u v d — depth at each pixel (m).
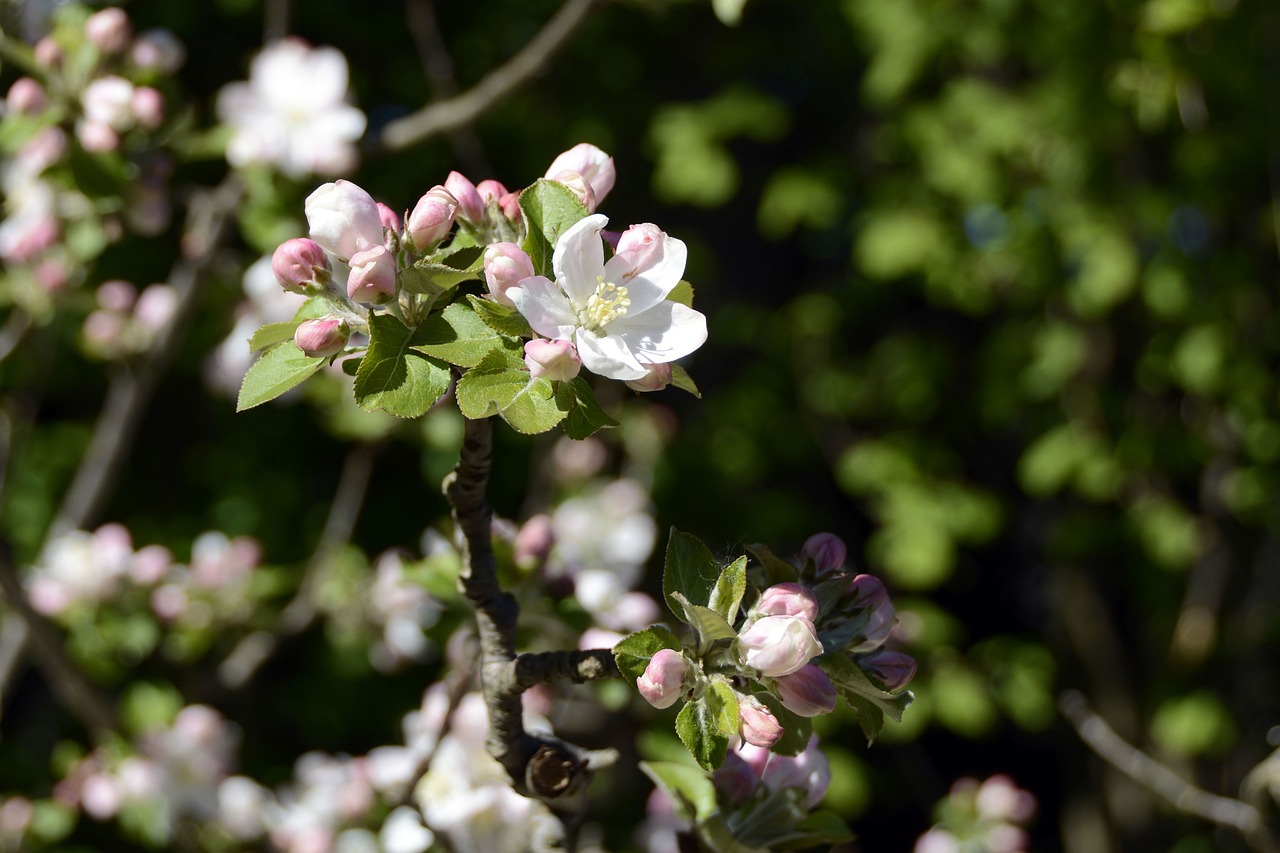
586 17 3.61
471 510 1.80
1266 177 6.11
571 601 2.76
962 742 8.54
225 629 4.34
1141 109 5.63
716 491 6.89
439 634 3.11
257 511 6.44
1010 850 4.56
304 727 5.99
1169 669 6.58
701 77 7.56
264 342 1.65
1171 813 6.66
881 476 6.65
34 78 3.28
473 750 2.71
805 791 2.07
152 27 6.10
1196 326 6.16
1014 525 8.20
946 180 6.35
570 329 1.51
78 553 4.08
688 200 7.09
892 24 6.42
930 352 7.03
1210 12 4.64
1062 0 5.76
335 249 1.59
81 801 4.02
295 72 3.72
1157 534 6.37
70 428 6.36
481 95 3.71
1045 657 6.45
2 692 4.05
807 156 7.52
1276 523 6.22
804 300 7.23
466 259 1.63
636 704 3.70
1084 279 6.04
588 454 5.22
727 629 1.54
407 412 1.49
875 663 1.73
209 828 3.90
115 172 3.25
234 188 3.94
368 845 3.45
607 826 5.60
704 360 7.93
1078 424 6.47
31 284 3.88
